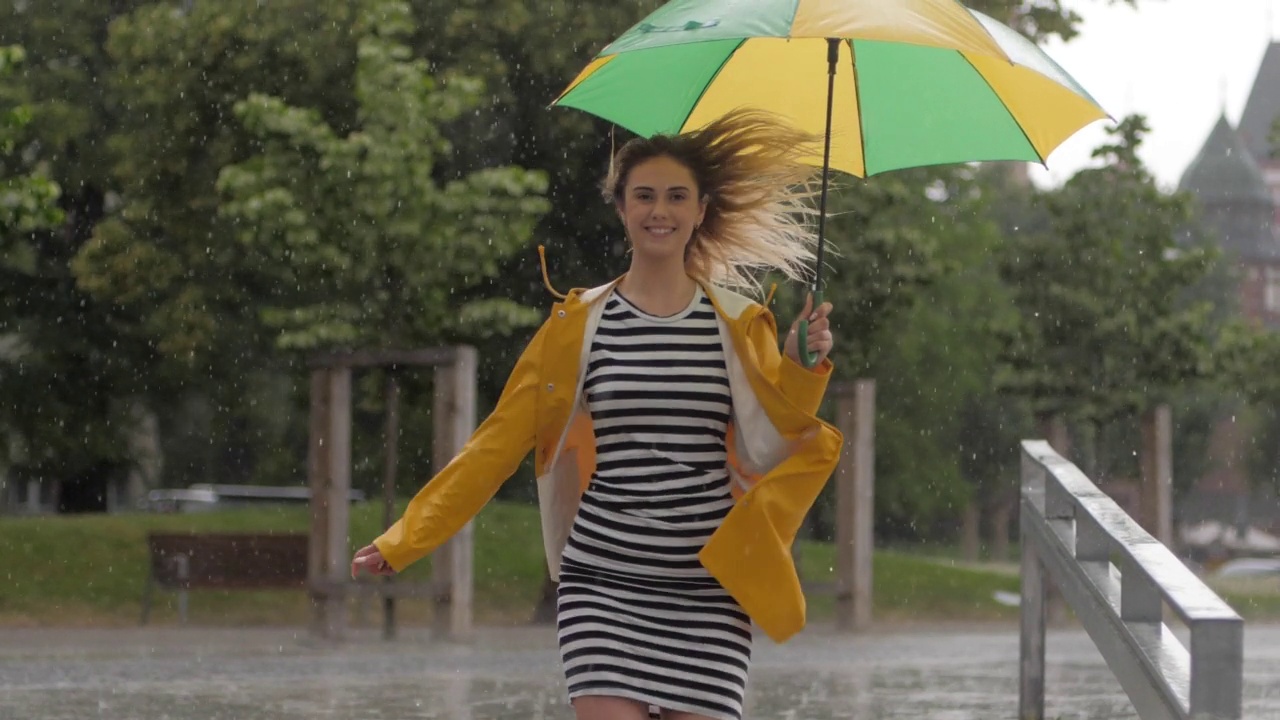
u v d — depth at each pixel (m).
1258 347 39.28
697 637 7.07
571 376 7.18
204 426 70.81
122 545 38.72
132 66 40.03
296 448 69.44
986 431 83.06
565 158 36.22
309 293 42.28
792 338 7.09
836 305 34.09
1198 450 103.81
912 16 7.37
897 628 33.28
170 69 37.97
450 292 30.69
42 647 24.78
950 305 73.12
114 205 52.47
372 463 50.47
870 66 8.28
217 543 28.45
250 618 33.22
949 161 8.49
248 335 45.53
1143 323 36.44
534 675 19.69
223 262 40.00
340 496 26.09
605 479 7.14
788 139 7.51
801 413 7.01
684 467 7.07
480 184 29.30
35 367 52.88
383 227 28.67
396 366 27.84
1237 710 6.57
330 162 28.31
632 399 7.07
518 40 35.75
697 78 8.52
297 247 28.61
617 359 7.12
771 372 7.16
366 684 18.42
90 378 53.47
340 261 28.50
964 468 86.38
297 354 44.97
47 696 16.88
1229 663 6.57
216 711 15.55
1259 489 106.56
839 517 31.11
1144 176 36.66
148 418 69.94
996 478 90.12
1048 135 8.33
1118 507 9.88
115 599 34.44
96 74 48.50
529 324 30.25
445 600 25.95
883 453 77.19
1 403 53.09
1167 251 38.72
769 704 16.53
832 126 8.46
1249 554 108.81
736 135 7.43
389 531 7.25
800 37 7.20
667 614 7.07
